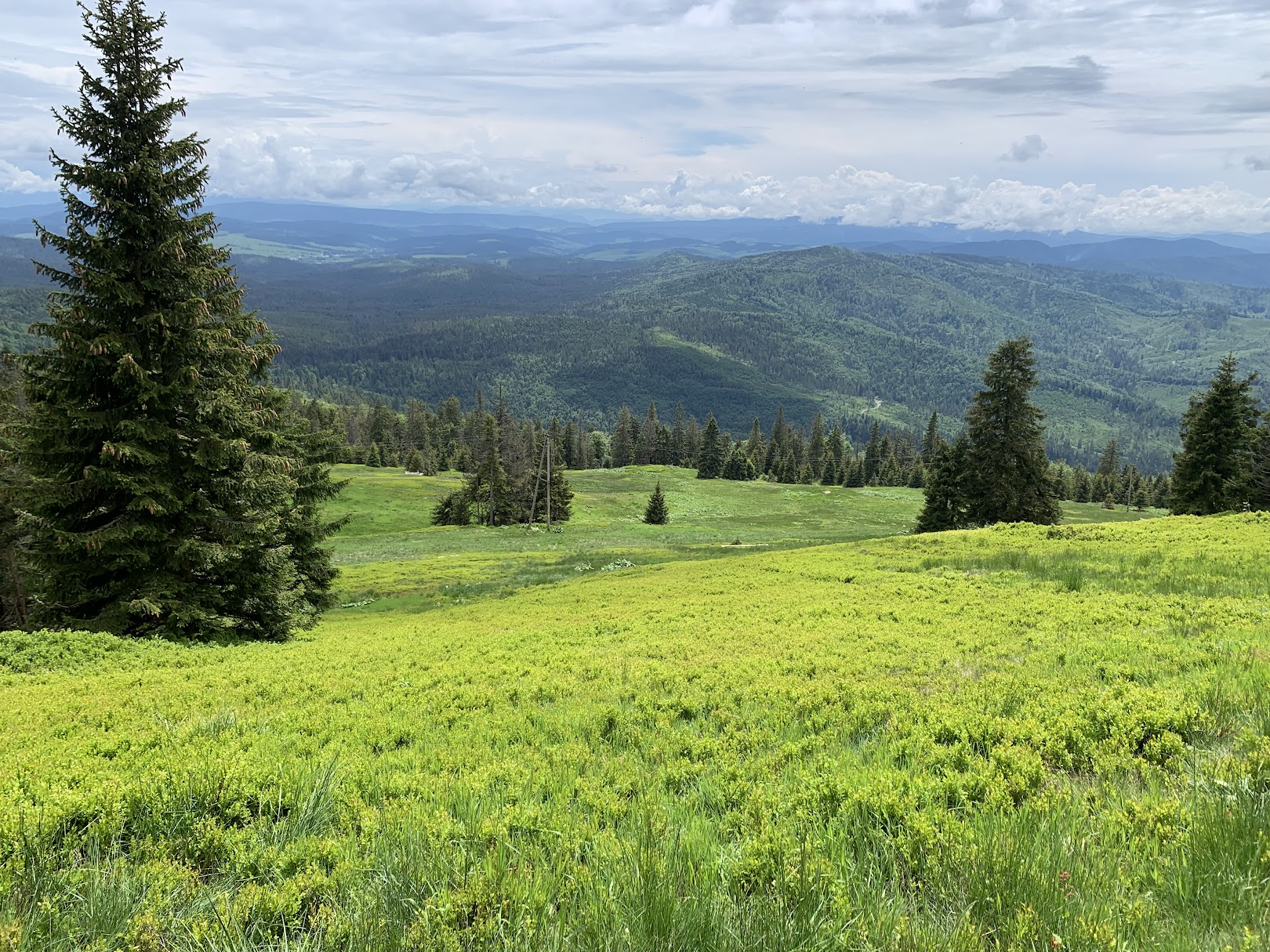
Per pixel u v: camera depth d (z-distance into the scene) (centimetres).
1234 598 1326
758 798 527
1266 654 841
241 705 960
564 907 366
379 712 902
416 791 576
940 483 5406
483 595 3753
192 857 458
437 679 1121
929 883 391
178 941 358
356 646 1641
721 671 1059
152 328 1655
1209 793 464
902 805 480
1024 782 514
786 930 331
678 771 614
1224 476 4634
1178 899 348
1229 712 630
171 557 1731
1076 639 1087
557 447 14700
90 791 521
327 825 509
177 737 739
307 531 2747
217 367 1788
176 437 1714
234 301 1834
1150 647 950
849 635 1280
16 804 499
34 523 1642
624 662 1181
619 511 9644
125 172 1603
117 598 1727
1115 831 423
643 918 343
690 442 17200
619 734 764
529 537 7025
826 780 543
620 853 422
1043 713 684
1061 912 333
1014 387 4800
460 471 13238
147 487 1661
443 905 357
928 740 640
